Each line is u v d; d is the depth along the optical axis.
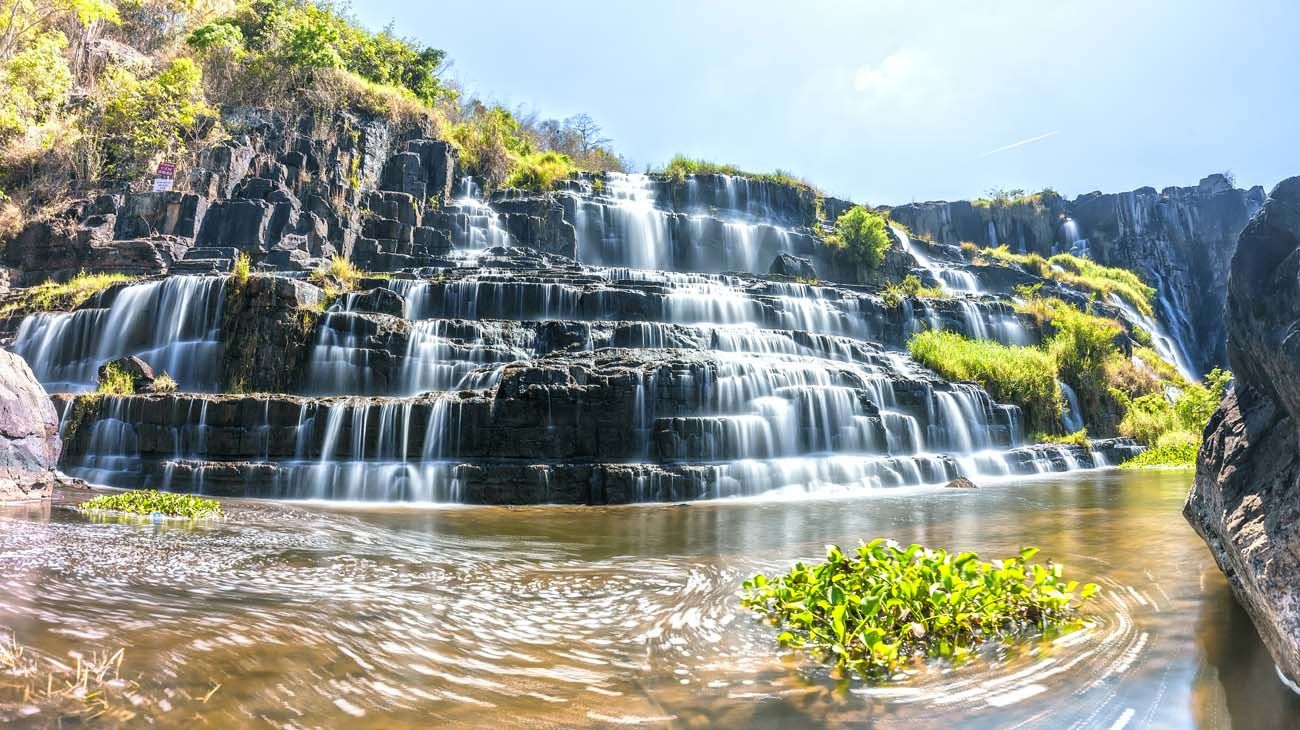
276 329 16.17
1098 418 22.53
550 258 25.83
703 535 8.05
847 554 6.70
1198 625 4.04
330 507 10.73
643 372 13.70
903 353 22.08
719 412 14.30
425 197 28.59
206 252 21.48
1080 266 42.28
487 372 15.30
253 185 24.00
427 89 38.50
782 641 3.97
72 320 17.52
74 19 29.05
